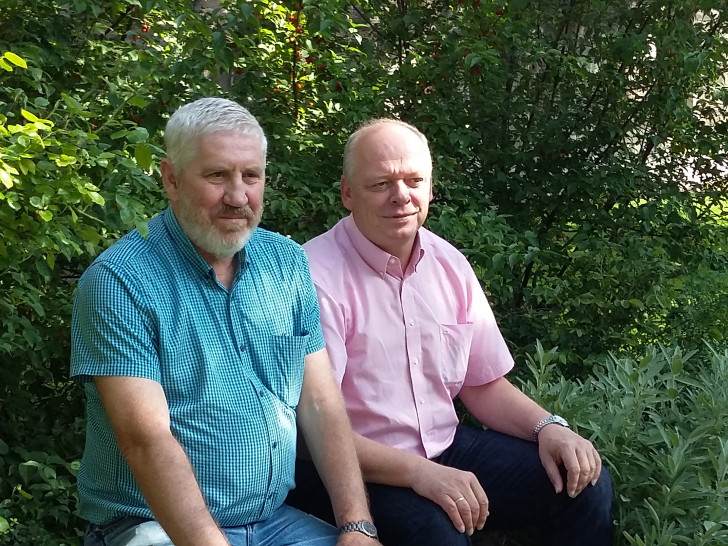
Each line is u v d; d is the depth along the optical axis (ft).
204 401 6.51
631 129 15.03
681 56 13.79
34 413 10.97
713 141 15.19
